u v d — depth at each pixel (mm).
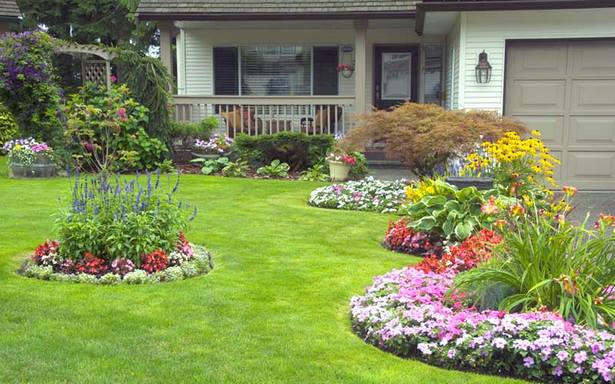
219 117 14070
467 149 8047
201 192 9797
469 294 4195
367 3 13562
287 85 15602
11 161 10953
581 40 10758
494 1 10680
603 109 10844
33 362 3424
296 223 7551
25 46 11836
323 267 5578
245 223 7461
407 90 15312
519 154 7340
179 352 3633
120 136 11453
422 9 10859
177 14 13742
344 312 4492
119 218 5262
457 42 11570
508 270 4184
